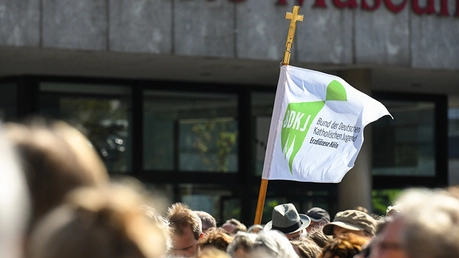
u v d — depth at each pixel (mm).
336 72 18500
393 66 17672
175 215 7156
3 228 1915
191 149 19906
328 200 21406
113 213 2330
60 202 2590
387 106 22375
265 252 5066
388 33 17641
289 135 8711
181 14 16016
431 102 22922
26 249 2418
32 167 2594
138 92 19266
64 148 2646
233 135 20406
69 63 16750
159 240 2443
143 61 16672
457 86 21297
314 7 17047
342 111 8953
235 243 5195
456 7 18219
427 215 2652
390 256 3074
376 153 22109
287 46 8766
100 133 18859
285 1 16750
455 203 2750
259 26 16609
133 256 2307
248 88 20516
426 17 17984
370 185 19297
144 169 19281
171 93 19719
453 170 33844
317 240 7441
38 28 14938
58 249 2285
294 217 8617
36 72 17922
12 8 14789
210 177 20078
